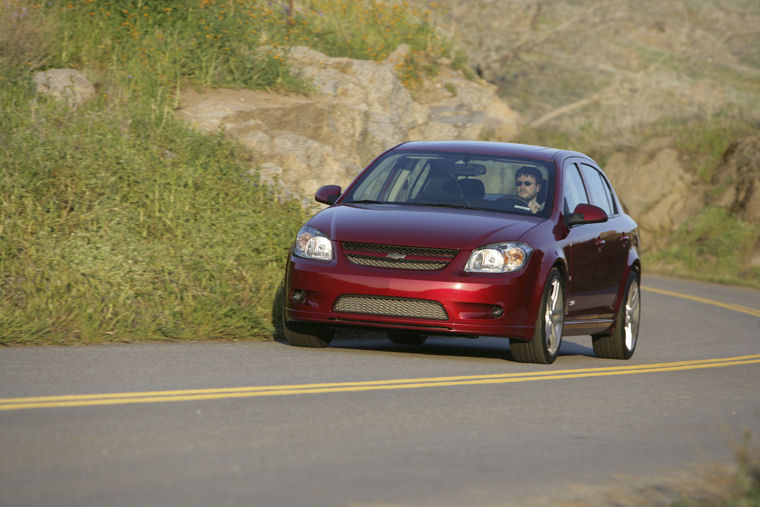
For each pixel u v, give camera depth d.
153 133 54.66
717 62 178.38
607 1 193.12
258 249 45.22
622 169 134.12
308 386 27.11
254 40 72.69
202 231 45.22
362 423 22.59
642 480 18.64
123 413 22.23
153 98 60.31
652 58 177.25
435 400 26.08
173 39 66.75
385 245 33.91
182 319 38.44
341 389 26.88
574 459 20.16
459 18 183.62
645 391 30.50
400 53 93.12
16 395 23.72
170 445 19.52
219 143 55.78
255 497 16.22
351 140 69.62
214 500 15.93
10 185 44.19
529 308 33.94
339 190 38.69
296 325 35.75
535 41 178.12
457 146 39.75
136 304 37.97
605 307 40.94
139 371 28.19
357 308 33.78
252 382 27.28
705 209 126.69
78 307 36.06
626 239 43.25
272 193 52.41
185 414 22.48
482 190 37.50
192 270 41.72
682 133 136.75
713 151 133.00
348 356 34.00
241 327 38.84
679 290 92.69
